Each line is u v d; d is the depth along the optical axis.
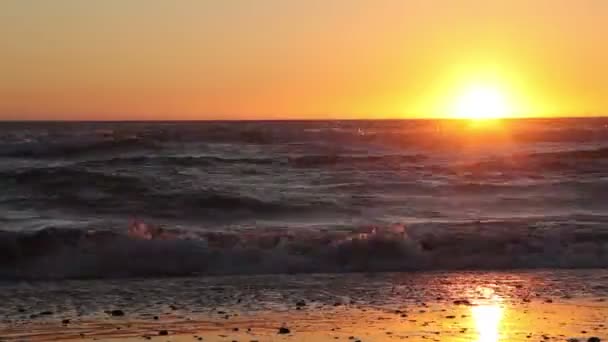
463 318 11.47
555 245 17.34
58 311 11.91
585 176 29.41
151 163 31.33
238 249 16.33
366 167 31.67
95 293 13.45
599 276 15.37
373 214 21.77
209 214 21.55
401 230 18.20
